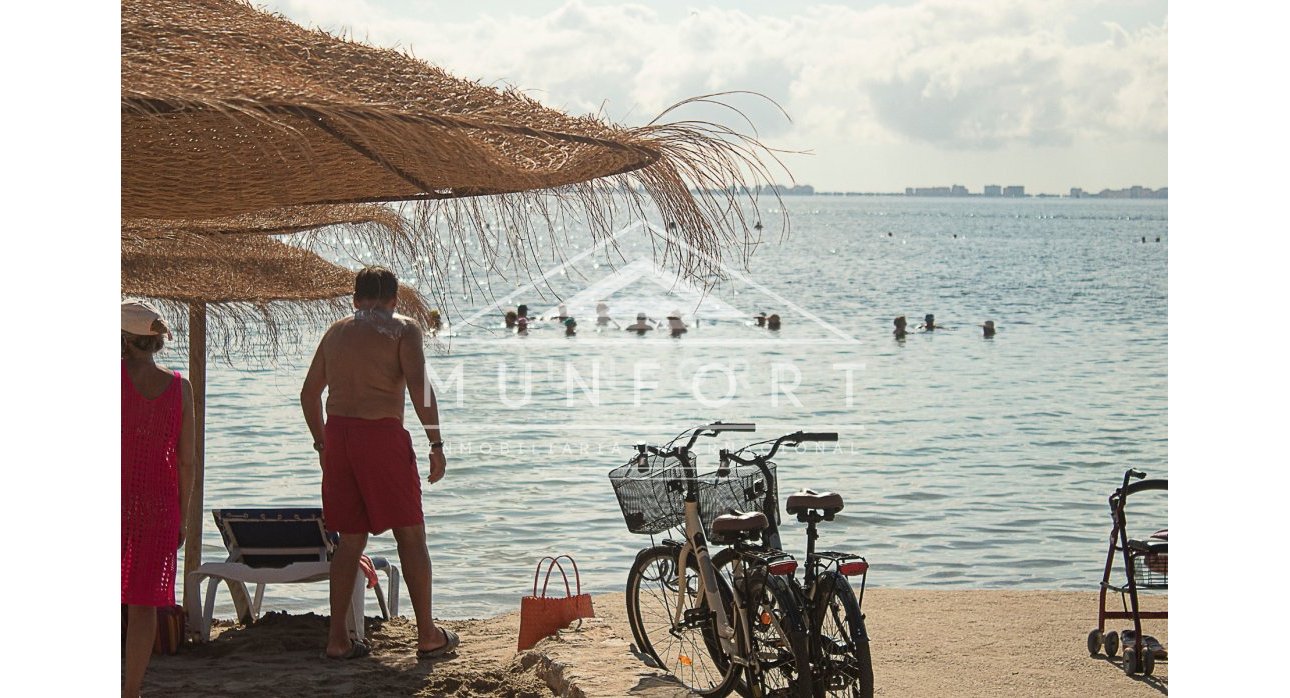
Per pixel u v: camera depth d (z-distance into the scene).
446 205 5.46
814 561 5.38
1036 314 44.19
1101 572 9.90
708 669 6.38
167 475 5.11
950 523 11.84
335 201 5.45
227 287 8.01
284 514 7.04
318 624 7.12
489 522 11.65
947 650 6.70
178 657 6.38
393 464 6.30
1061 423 19.58
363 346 6.27
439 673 6.02
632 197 5.21
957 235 139.00
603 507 12.38
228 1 5.37
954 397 23.11
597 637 6.11
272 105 4.04
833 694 5.33
